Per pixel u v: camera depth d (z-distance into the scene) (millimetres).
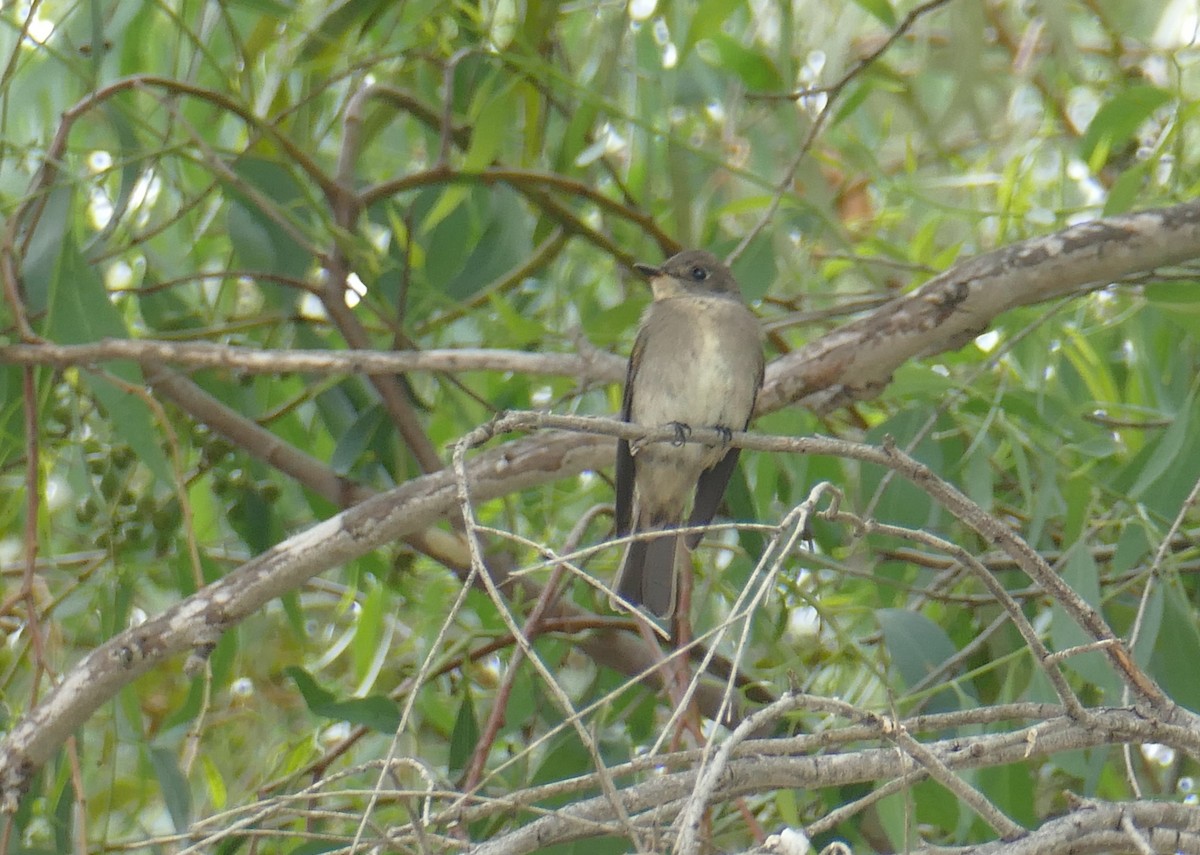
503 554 10414
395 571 10453
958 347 9352
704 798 4820
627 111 11703
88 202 11203
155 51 12188
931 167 13867
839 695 10570
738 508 10445
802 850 5035
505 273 11008
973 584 11477
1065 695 5891
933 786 8445
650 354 10375
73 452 9898
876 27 13898
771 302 12469
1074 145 12914
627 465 9836
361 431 10383
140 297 10938
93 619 11695
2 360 8625
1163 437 9328
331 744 11953
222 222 11977
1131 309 10750
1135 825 5469
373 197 10812
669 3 10562
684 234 11172
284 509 11977
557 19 10945
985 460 9680
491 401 11367
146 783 9711
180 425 10414
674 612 9938
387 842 5816
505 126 10188
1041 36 13641
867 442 10281
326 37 10117
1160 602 8602
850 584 11500
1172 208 9000
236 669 12211
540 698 10016
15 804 7832
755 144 11555
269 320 10898
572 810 6035
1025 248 9086
